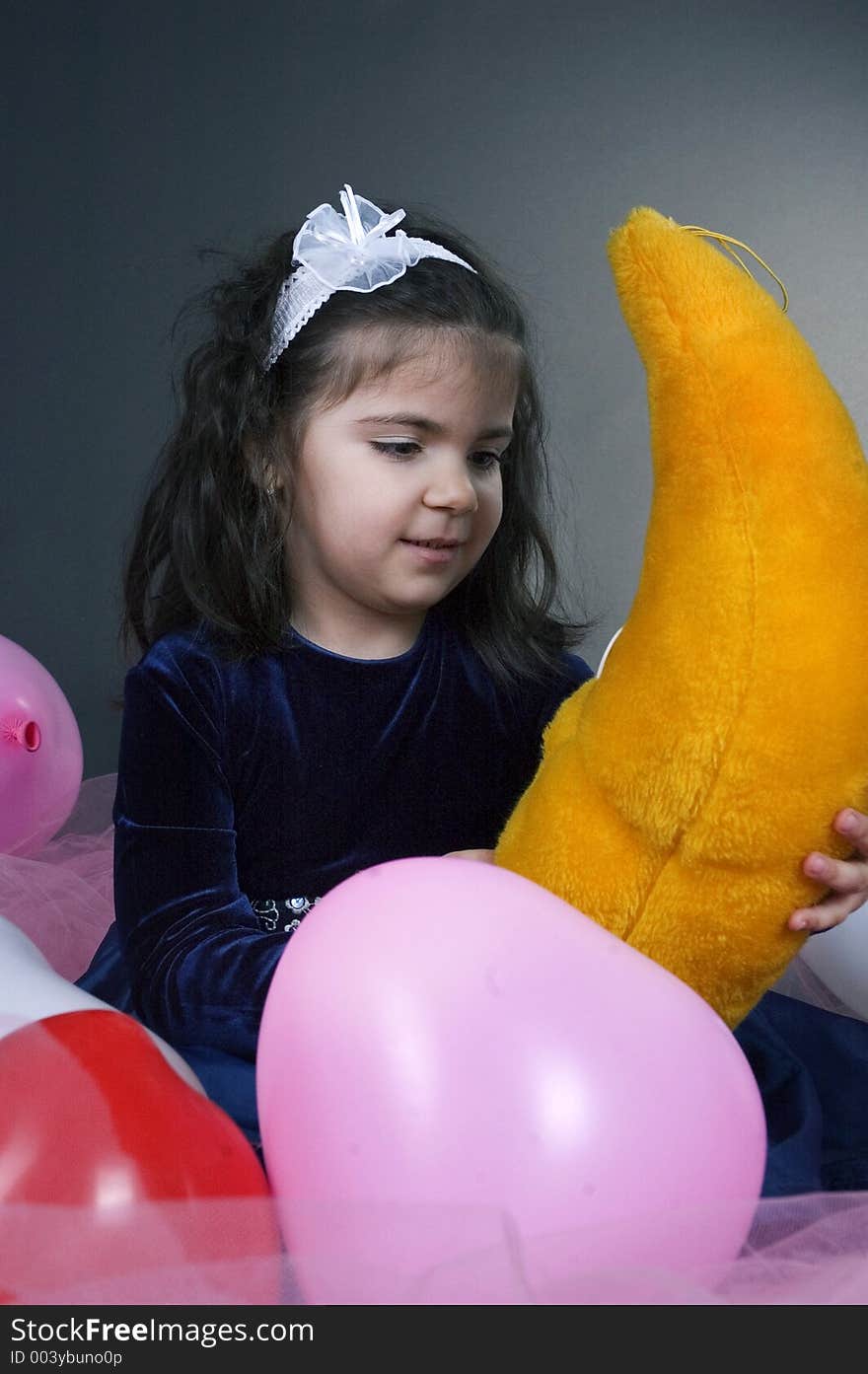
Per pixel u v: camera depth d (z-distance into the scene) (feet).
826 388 2.64
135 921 3.59
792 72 10.73
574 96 10.77
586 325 10.77
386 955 2.26
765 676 2.52
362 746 3.87
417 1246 2.02
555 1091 2.10
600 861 2.71
